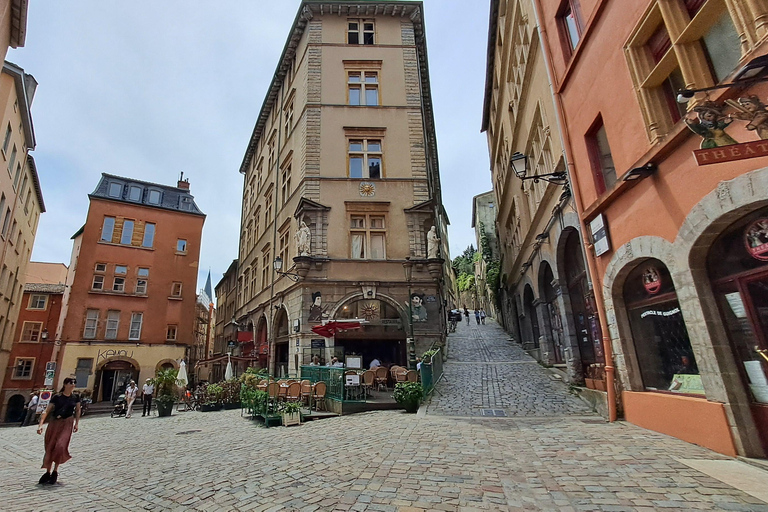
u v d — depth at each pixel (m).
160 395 17.45
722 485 4.33
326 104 19.81
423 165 19.08
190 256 32.28
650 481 4.58
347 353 17.19
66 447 6.55
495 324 35.62
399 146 19.34
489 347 21.69
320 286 16.91
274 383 11.34
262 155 29.64
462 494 4.49
